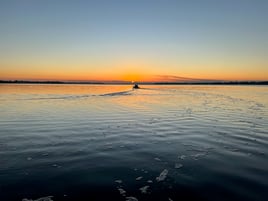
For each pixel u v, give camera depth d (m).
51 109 17.27
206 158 6.49
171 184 4.86
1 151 7.01
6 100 24.20
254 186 4.73
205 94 40.31
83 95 33.66
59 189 4.60
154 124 11.52
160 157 6.58
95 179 5.08
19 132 9.58
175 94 40.44
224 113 15.54
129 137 8.84
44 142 8.05
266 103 22.69
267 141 8.27
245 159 6.38
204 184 4.85
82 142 8.09
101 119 12.95
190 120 12.68
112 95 35.16
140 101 25.05
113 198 4.29
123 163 6.07
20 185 4.76
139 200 4.22
